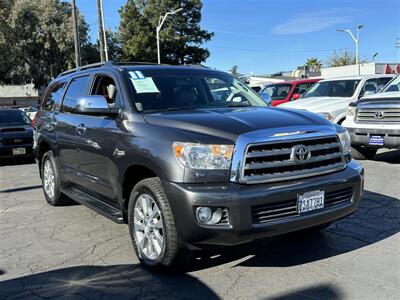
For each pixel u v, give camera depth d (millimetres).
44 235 5688
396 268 4254
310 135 4168
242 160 3844
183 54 57875
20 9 42125
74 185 6367
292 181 4051
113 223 6082
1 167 12125
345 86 12258
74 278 4320
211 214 3807
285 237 5141
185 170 3881
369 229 5355
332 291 3844
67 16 43531
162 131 4219
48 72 46750
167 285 4090
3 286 4199
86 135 5496
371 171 8750
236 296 3836
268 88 17344
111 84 5457
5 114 13703
